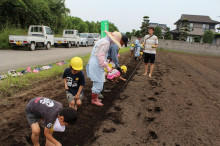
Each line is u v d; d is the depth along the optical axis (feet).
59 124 7.81
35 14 64.23
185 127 11.76
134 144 9.80
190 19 122.42
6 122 11.10
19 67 24.85
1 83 16.44
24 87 17.11
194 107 15.06
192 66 40.19
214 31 121.19
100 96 15.78
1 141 9.29
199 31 122.42
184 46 87.66
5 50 42.75
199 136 10.84
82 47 71.56
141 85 20.42
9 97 14.76
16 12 56.95
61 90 17.24
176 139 10.43
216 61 57.62
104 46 12.95
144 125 11.80
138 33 112.68
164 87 20.20
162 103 15.52
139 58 43.75
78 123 11.48
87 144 9.57
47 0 80.64
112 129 11.10
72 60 10.85
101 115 12.78
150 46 23.71
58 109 7.85
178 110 14.28
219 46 83.25
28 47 45.70
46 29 51.57
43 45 50.21
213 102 16.51
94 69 13.33
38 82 19.07
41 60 31.76
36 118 8.31
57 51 48.57
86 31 146.20
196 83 23.38
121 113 13.25
